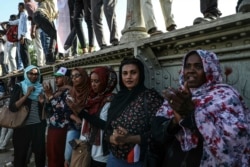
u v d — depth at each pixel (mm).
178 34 2641
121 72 2607
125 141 2283
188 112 1688
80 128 3404
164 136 1860
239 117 1608
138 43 3176
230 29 2264
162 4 3566
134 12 4012
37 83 4613
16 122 4281
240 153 1591
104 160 2846
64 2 6180
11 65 11484
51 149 3871
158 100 2418
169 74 3191
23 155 4422
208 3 2789
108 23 4637
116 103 2621
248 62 2375
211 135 1613
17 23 10406
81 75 3254
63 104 3816
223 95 1686
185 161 1787
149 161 2072
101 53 4098
